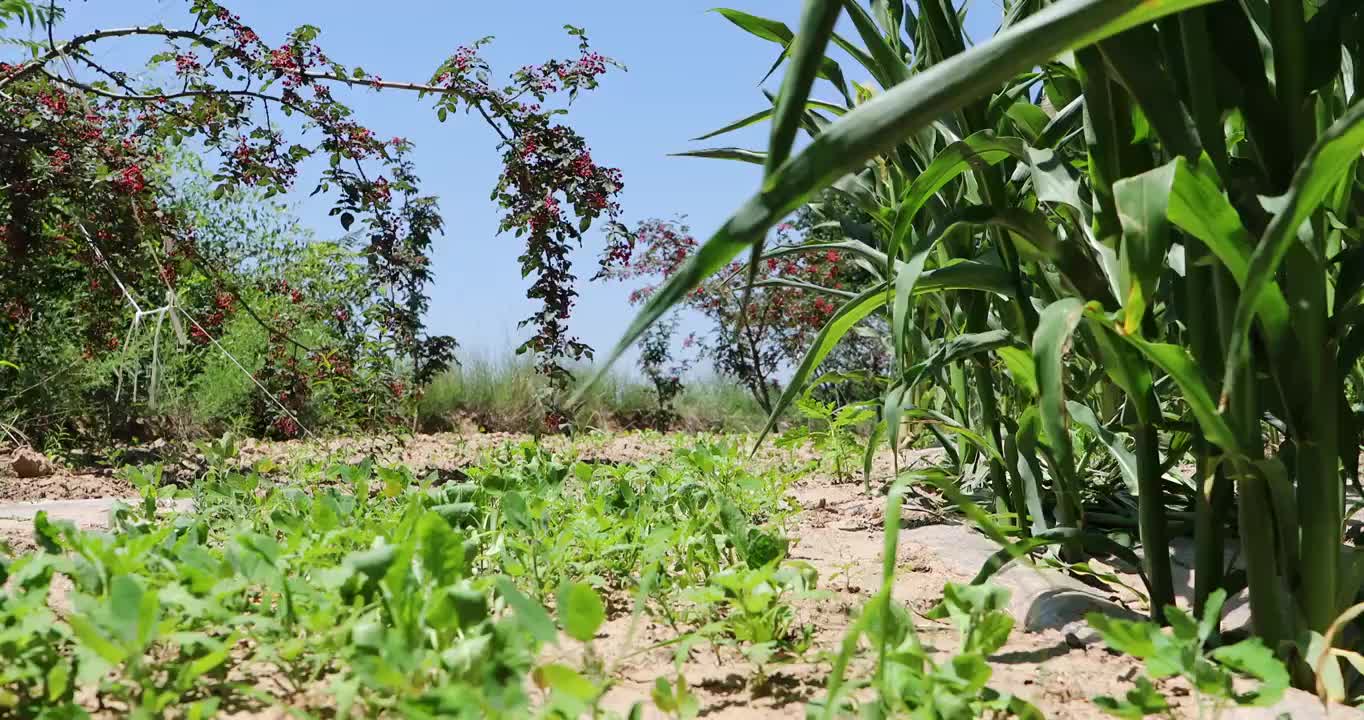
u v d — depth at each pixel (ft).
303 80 14.62
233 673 4.18
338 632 3.81
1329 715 3.83
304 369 20.36
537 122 14.79
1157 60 4.07
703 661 4.61
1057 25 2.26
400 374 22.84
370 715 3.40
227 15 14.56
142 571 4.71
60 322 17.19
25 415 16.79
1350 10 4.11
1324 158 2.95
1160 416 4.84
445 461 15.96
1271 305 3.94
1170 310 5.48
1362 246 4.26
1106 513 7.70
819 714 3.45
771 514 8.41
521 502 5.87
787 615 4.90
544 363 15.56
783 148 2.26
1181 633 3.52
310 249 26.37
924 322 8.38
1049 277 5.42
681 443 15.56
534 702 3.84
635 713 3.26
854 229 8.07
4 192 14.35
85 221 14.26
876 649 4.14
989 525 3.81
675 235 29.71
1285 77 4.08
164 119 15.37
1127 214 3.65
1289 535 4.26
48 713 3.19
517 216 14.69
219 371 20.17
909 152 6.56
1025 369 5.62
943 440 9.46
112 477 13.71
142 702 3.43
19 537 7.93
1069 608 5.46
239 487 7.71
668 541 5.87
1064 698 4.15
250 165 15.12
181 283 19.03
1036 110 5.67
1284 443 4.88
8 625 3.81
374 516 7.19
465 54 14.71
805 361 5.42
